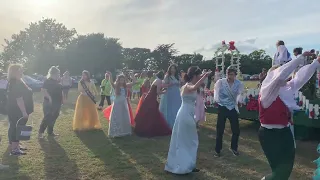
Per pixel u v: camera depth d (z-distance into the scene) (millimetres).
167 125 8992
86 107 9688
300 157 6707
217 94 6793
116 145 7828
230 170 5914
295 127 8258
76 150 7320
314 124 7598
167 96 9367
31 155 6871
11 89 6578
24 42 71312
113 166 6156
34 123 11172
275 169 4227
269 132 4223
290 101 4176
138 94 20281
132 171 5875
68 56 67188
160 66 72375
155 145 7844
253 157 6766
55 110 8742
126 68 72875
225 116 6816
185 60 70062
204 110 10211
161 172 5812
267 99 4160
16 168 5992
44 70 67125
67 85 19219
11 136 6820
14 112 6645
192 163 5680
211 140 8414
